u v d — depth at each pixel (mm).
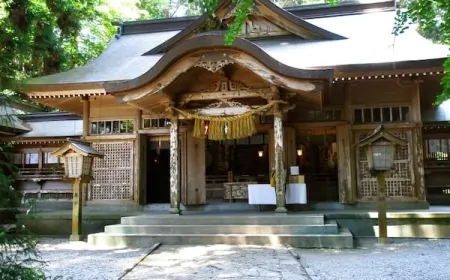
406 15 5188
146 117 12344
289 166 11383
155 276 5723
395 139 8164
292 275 5613
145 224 9219
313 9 15062
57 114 16594
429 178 14477
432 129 13844
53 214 10891
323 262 6504
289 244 8062
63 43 18438
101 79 11945
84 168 9641
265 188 10492
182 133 12375
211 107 10031
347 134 11180
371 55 11125
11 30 4348
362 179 11125
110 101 12523
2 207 3424
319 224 8562
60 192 15422
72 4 17125
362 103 11234
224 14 12938
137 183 12117
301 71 8711
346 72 10336
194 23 13203
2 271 3217
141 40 16062
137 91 9648
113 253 7727
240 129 10008
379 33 13078
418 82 10922
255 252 7379
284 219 8750
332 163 15844
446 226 9008
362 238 9125
